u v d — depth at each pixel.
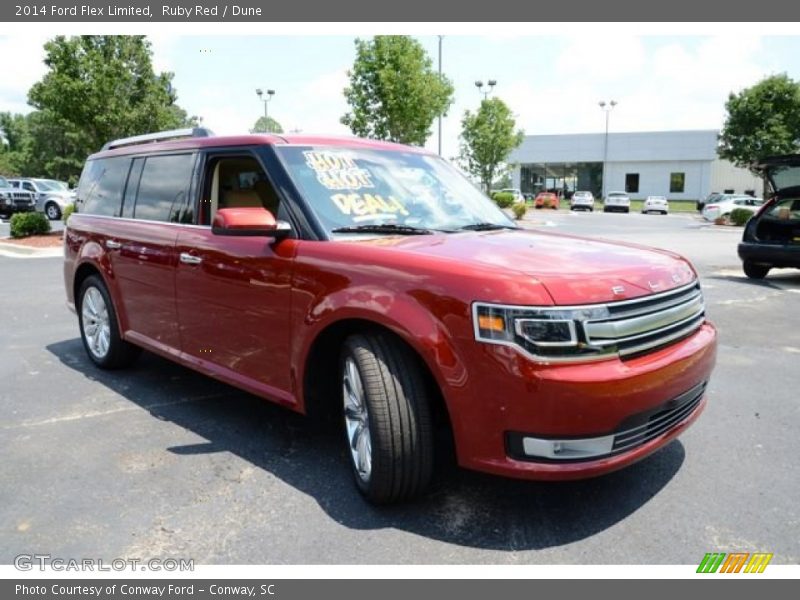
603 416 2.63
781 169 10.28
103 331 5.34
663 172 57.75
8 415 4.42
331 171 3.79
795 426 4.21
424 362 2.98
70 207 17.59
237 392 4.90
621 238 19.92
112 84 15.88
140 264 4.59
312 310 3.26
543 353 2.60
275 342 3.54
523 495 3.28
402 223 3.70
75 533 2.95
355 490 3.34
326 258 3.25
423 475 3.00
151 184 4.70
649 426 2.90
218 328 3.95
